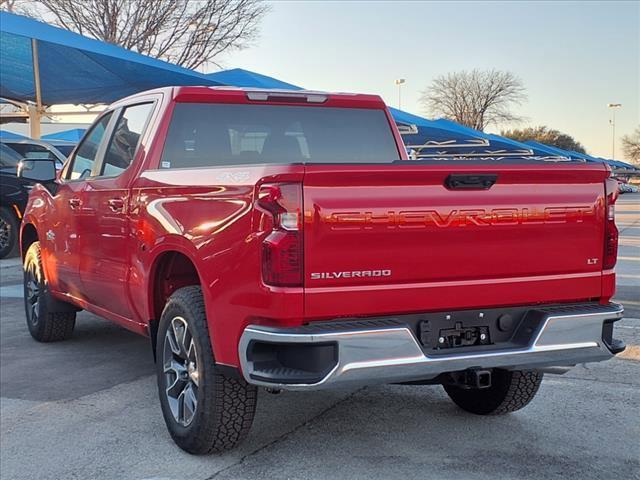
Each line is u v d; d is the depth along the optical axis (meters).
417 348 3.57
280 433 4.59
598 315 3.95
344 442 4.43
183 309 4.14
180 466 4.09
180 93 5.03
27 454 4.33
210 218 3.88
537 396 5.36
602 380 5.75
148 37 30.81
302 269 3.43
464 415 4.94
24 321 8.20
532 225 3.86
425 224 3.61
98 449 4.38
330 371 3.41
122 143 5.48
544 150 30.62
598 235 4.04
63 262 6.24
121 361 6.42
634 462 4.12
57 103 21.02
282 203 3.43
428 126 21.25
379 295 3.56
